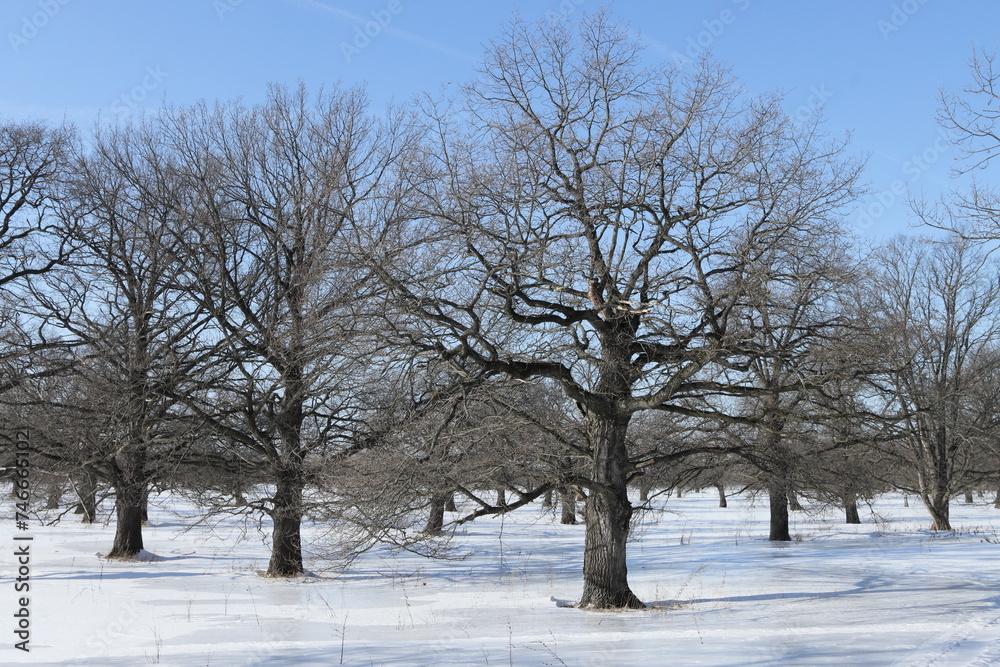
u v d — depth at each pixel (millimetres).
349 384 17859
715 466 20062
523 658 11359
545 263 13945
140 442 20344
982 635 12633
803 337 14766
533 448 15852
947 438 29500
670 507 63250
